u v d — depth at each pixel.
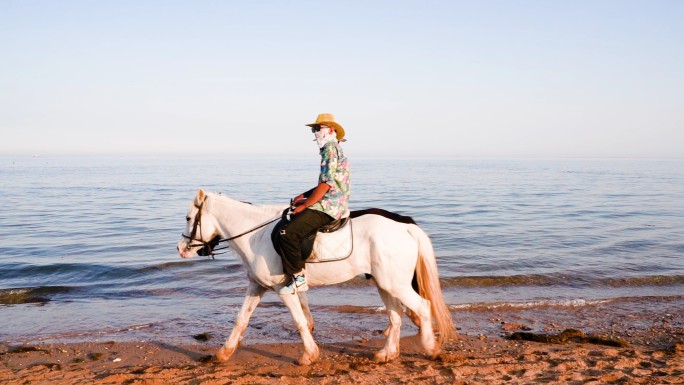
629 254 15.39
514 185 50.41
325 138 6.35
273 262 6.61
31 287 11.59
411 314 7.24
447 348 7.65
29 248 16.59
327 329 8.62
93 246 16.86
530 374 6.32
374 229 6.44
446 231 19.47
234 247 6.95
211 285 11.99
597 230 19.94
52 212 26.00
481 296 10.97
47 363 7.24
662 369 6.48
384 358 6.93
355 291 11.17
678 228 20.58
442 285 11.94
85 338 8.39
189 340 8.23
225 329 8.78
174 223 21.97
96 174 77.25
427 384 6.02
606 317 9.39
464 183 53.19
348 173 6.50
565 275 12.74
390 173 81.81
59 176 69.88
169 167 118.75
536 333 8.38
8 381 6.32
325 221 6.38
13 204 30.28
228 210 7.02
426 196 35.66
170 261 14.40
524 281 12.26
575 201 32.47
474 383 5.97
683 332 8.48
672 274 12.77
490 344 7.86
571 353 7.25
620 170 107.38
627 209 27.78
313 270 6.56
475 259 14.59
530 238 18.03
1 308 10.23
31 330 8.84
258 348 7.71
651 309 9.93
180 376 6.45
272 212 6.86
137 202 31.56
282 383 6.12
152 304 10.49
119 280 12.58
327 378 6.25
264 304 10.29
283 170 96.88
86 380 6.33
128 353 7.61
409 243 6.47
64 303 10.60
